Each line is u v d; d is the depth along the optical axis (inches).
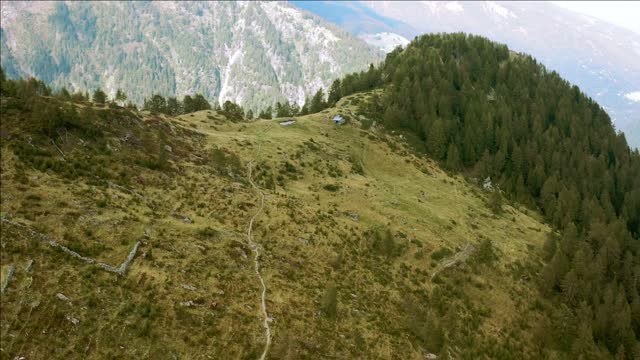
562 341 3294.8
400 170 5482.3
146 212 2716.5
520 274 3865.7
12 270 1937.7
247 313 2297.0
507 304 3454.7
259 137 4972.9
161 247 2482.8
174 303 2161.7
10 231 2106.3
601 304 3759.8
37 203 2341.3
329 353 2271.2
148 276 2247.8
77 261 2135.8
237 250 2746.1
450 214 4638.3
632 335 3486.7
